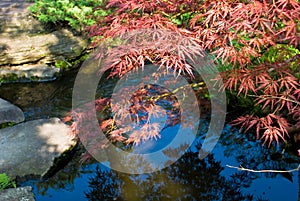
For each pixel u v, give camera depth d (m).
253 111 3.52
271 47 3.07
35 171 3.04
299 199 2.79
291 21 2.32
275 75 2.87
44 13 5.45
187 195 2.89
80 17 5.21
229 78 2.63
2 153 3.21
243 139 3.45
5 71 4.73
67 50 5.07
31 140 3.38
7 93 4.47
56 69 4.83
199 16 2.60
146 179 3.04
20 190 2.81
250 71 2.59
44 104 4.21
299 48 3.21
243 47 2.51
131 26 2.55
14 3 6.00
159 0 2.66
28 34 5.23
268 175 3.06
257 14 2.34
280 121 2.76
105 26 3.00
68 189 2.97
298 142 3.27
